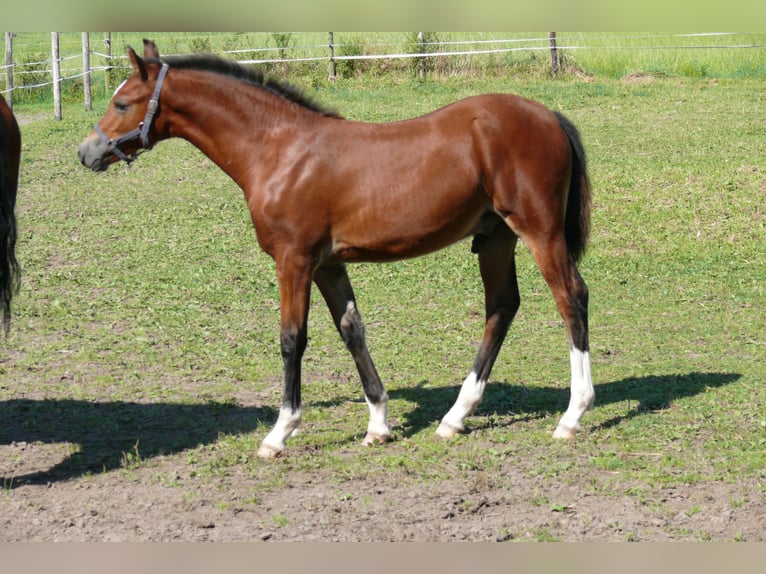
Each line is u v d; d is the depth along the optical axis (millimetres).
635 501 5309
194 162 16516
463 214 6004
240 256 11648
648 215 12602
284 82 6141
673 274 10812
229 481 5707
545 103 20250
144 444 6371
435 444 6223
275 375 7934
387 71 23797
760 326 9047
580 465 5844
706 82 22359
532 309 9766
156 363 8203
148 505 5371
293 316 6000
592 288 10406
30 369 8008
